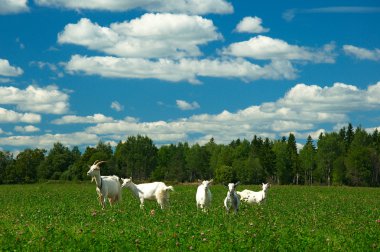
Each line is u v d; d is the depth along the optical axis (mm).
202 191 26297
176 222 18469
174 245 14312
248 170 135250
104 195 28078
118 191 29391
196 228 17109
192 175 171250
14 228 17109
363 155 135125
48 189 66375
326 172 149500
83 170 128750
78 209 26656
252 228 17125
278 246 14336
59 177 144000
